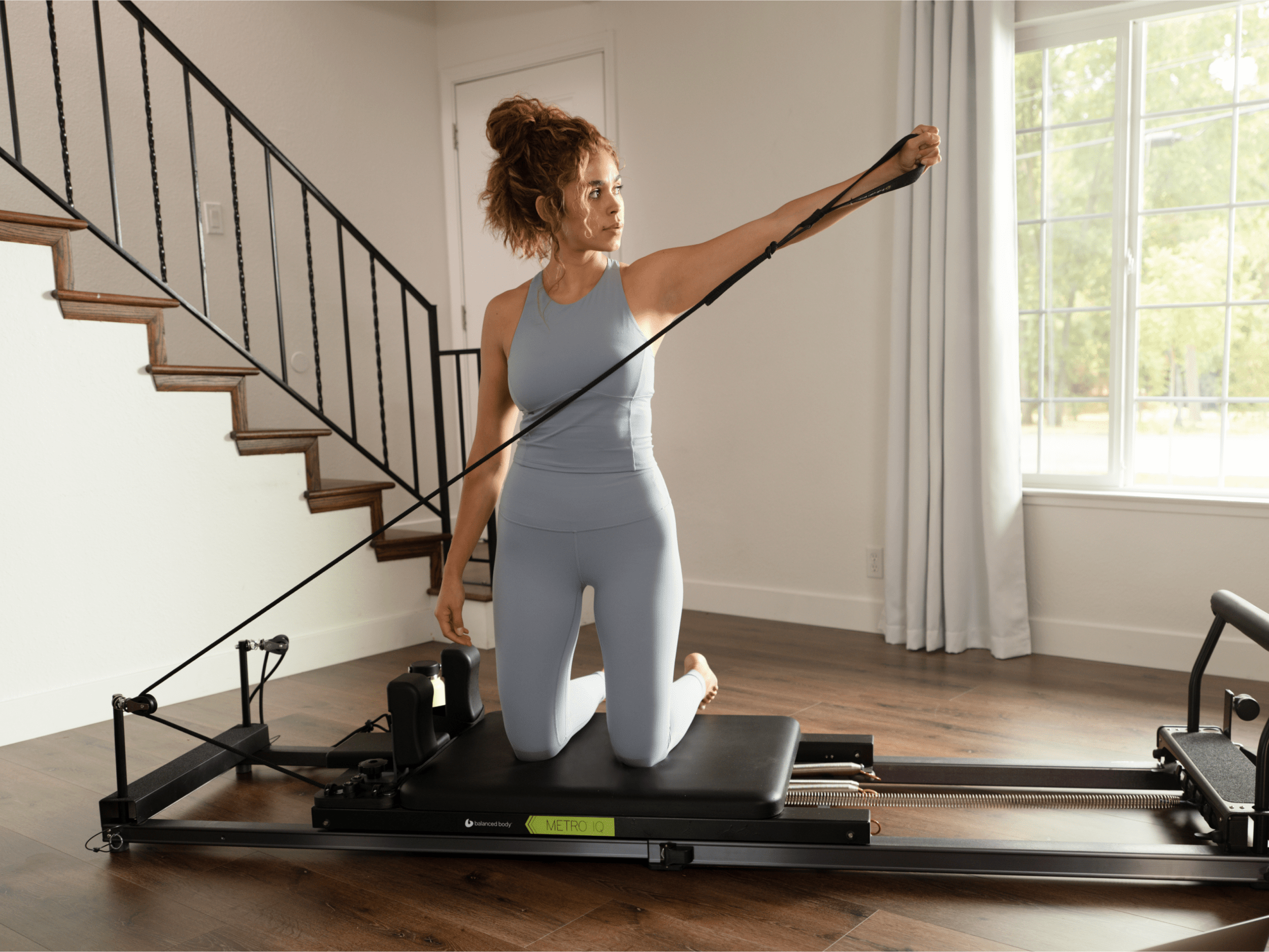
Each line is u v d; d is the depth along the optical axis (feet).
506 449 6.74
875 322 12.55
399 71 16.03
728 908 5.82
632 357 5.66
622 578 6.12
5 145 11.82
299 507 11.62
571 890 6.09
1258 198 10.47
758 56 13.15
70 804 7.70
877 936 5.47
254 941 5.59
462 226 16.65
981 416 11.37
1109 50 11.12
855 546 12.98
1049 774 7.12
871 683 10.53
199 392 10.65
